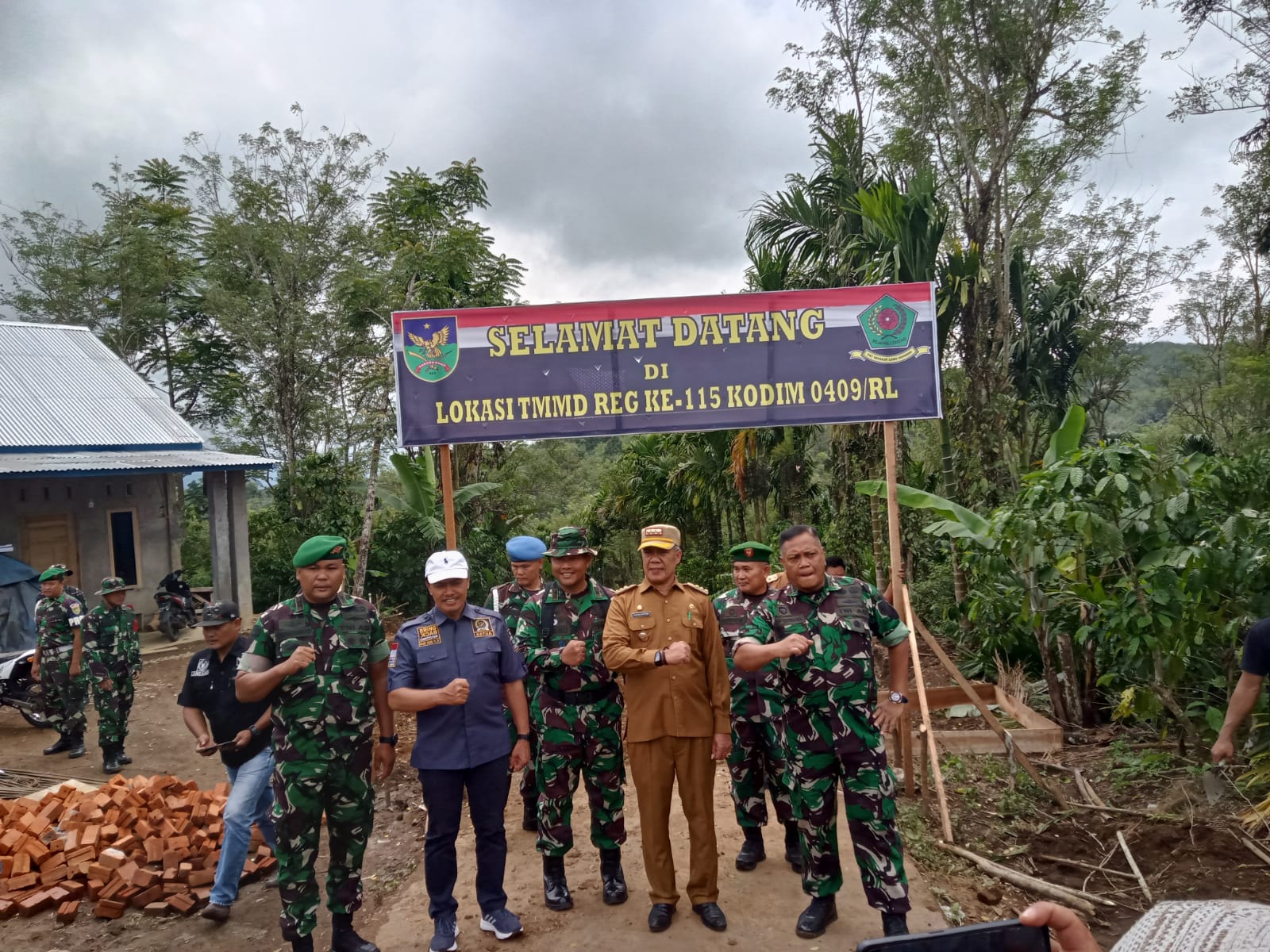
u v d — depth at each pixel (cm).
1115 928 407
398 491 1989
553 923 388
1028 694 762
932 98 1457
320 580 357
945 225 1022
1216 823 488
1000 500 1116
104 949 399
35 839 471
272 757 392
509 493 1912
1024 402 1360
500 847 377
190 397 2858
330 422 2089
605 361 532
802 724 359
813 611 363
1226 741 382
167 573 1592
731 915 387
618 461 2267
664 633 366
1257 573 504
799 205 1181
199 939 407
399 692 353
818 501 1476
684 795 374
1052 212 1930
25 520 1424
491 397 532
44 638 767
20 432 1430
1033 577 619
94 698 721
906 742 548
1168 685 544
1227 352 2506
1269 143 1462
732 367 531
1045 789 541
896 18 1362
